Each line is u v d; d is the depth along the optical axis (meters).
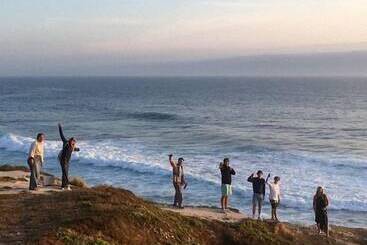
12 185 20.62
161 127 72.69
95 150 49.50
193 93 180.12
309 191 32.69
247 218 19.72
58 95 166.62
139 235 14.11
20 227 13.00
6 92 185.25
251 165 41.22
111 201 16.41
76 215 14.16
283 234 19.20
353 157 45.59
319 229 20.64
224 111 102.06
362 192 32.69
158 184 35.41
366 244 21.02
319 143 55.56
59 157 19.45
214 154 47.09
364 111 100.25
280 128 71.12
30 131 69.19
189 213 19.75
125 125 76.12
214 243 16.56
